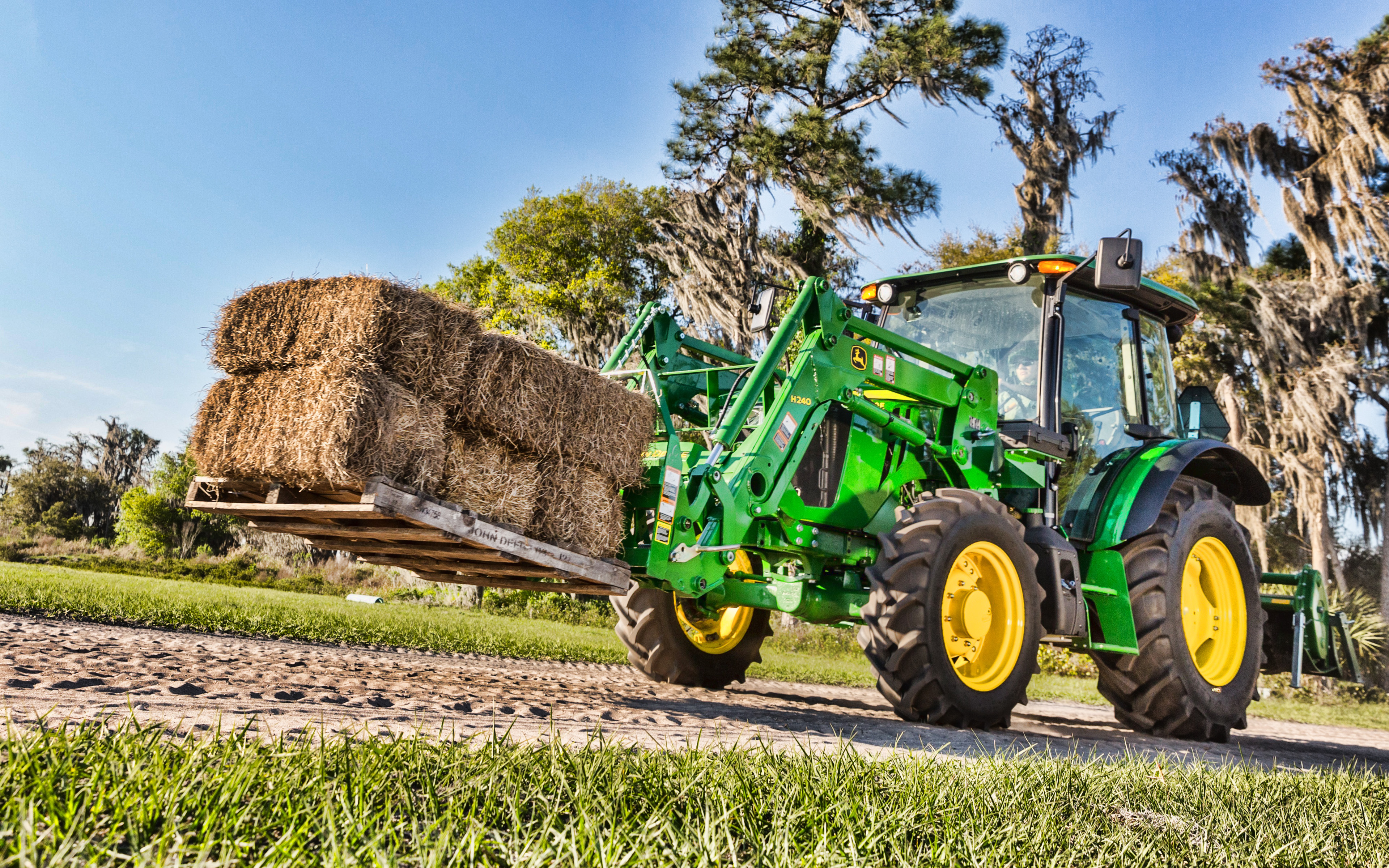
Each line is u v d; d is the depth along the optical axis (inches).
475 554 131.1
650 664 206.7
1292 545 706.2
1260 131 694.5
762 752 88.4
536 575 145.9
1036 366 191.2
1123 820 78.3
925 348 188.1
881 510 182.2
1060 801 80.5
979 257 861.8
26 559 823.7
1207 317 729.6
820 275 687.7
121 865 44.0
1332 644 237.5
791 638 577.9
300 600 493.7
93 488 1846.7
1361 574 696.4
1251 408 723.4
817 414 169.6
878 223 699.4
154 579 671.1
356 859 45.2
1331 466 676.1
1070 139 774.5
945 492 168.4
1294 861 68.2
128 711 91.3
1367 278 645.3
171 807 49.6
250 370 127.4
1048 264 189.2
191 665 140.7
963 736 145.9
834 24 728.3
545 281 854.5
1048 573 173.8
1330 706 412.2
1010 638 165.9
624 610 211.2
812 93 748.6
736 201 702.5
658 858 50.8
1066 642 188.7
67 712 87.7
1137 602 188.7
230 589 602.2
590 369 143.4
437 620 401.1
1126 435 206.4
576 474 138.5
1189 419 236.4
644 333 189.0
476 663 216.4
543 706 134.6
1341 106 648.4
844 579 184.1
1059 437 180.1
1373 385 647.8
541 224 864.9
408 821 56.0
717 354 196.9
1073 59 795.4
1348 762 175.6
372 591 841.5
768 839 58.8
